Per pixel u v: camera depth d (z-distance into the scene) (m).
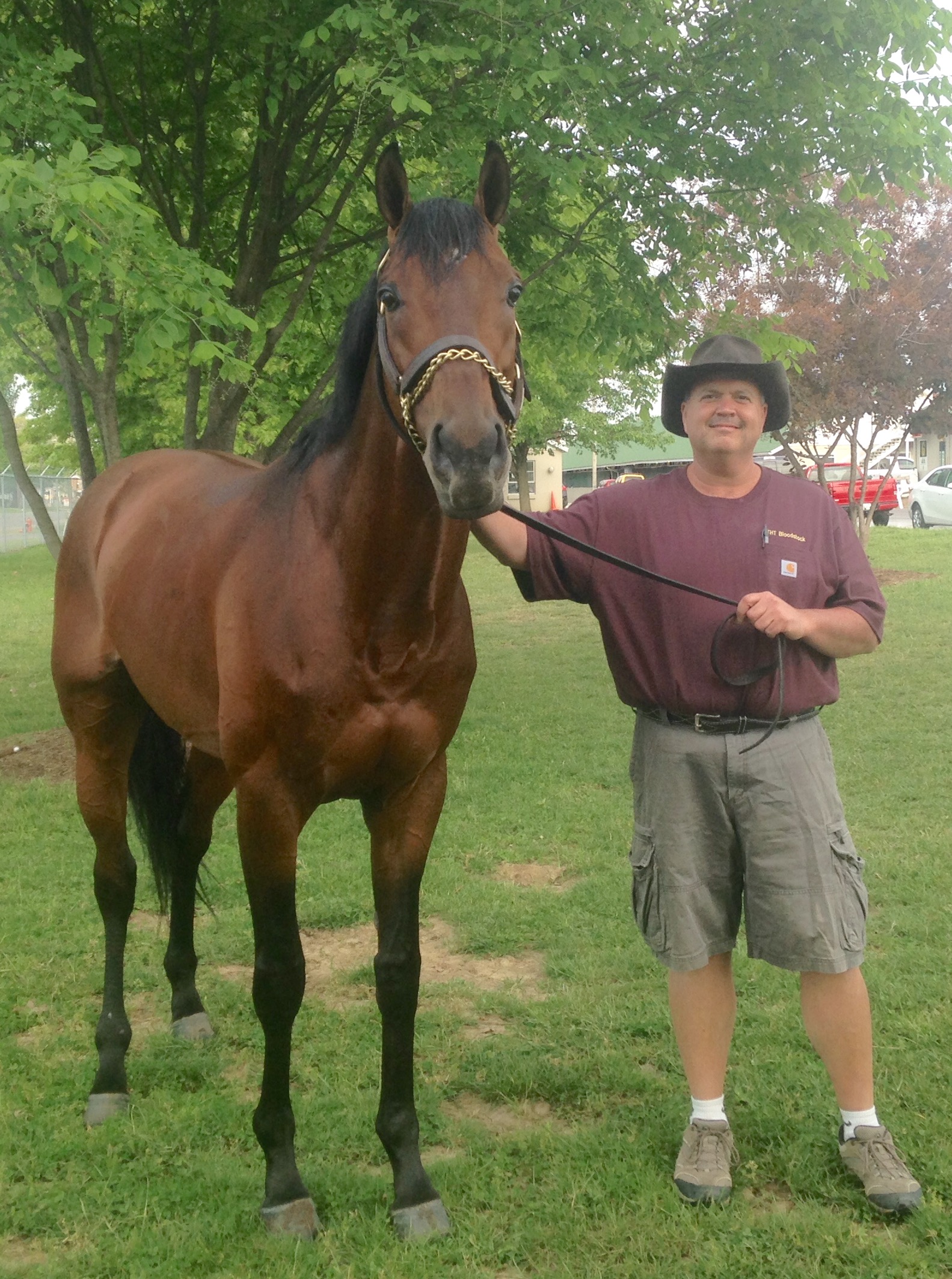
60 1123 2.79
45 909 4.22
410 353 1.96
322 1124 2.74
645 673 2.51
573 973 3.51
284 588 2.29
